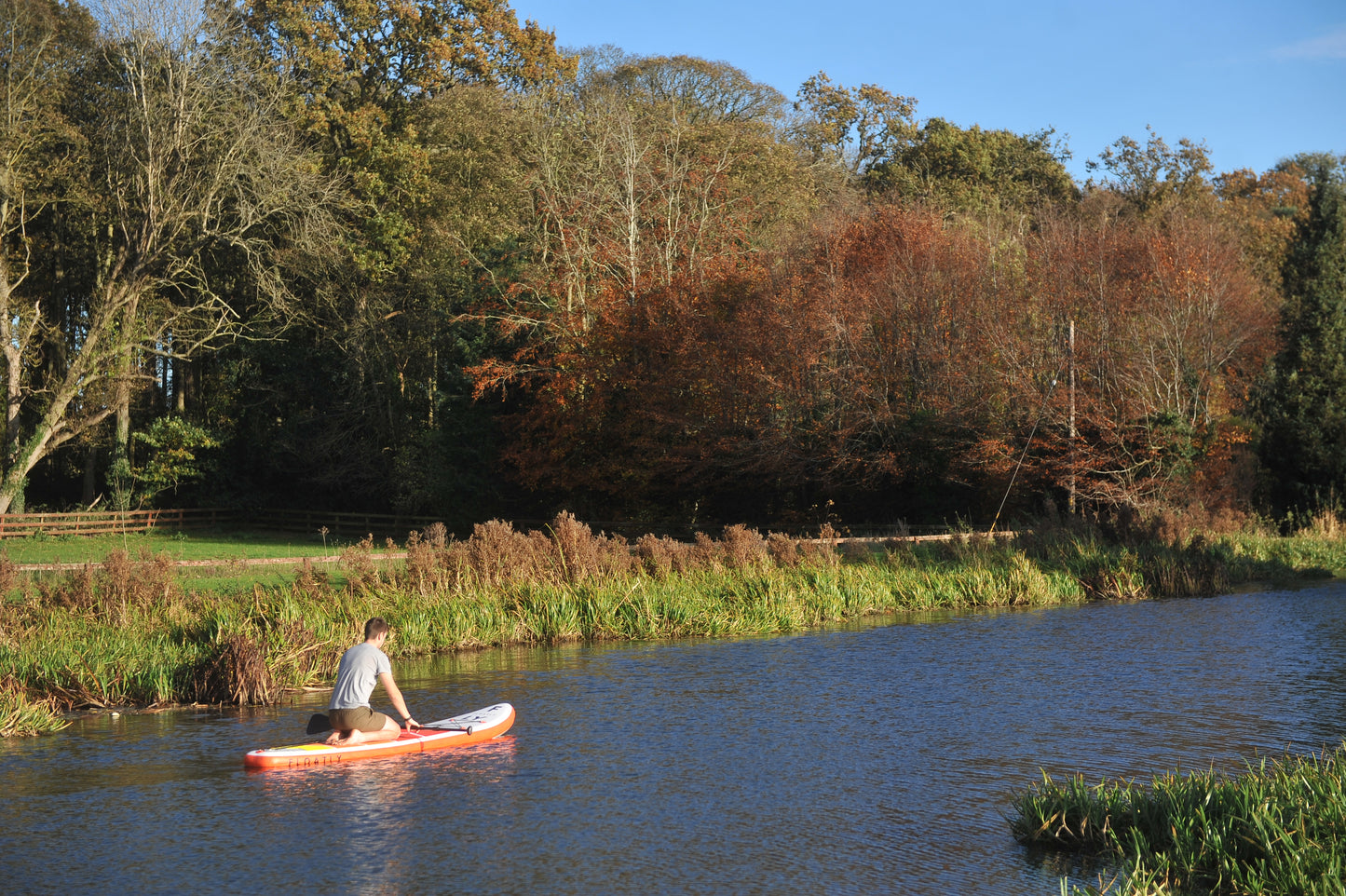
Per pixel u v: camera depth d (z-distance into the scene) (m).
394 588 17.77
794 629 17.95
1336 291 32.97
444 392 40.09
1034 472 30.08
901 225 35.25
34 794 8.55
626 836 7.36
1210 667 13.51
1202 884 6.12
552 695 12.40
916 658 14.68
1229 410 33.12
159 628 15.71
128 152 37.22
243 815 7.95
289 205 38.81
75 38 40.16
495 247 39.19
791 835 7.35
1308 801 6.64
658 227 38.88
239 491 46.78
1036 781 8.55
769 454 32.97
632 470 36.47
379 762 9.45
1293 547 26.81
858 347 33.16
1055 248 35.44
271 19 42.56
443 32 44.44
